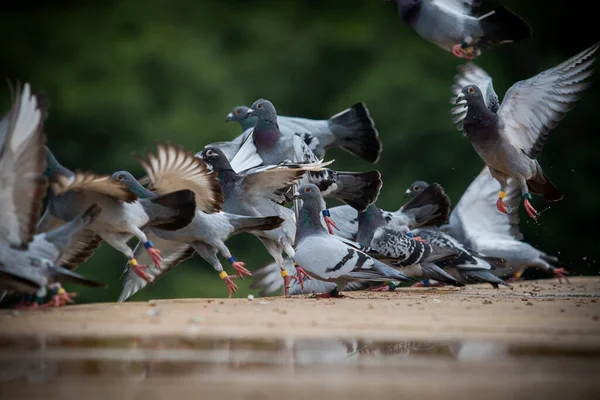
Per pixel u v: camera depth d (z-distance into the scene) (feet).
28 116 34.55
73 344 28.91
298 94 114.32
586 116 110.32
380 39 115.44
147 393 23.56
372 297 43.50
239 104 107.45
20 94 34.99
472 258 49.52
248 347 28.63
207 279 94.58
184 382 24.70
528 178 46.70
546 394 23.70
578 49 119.14
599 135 110.11
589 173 109.19
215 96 106.52
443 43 51.85
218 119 104.58
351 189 50.55
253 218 45.16
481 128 45.60
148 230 45.60
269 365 26.55
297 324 32.45
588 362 27.07
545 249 105.60
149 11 113.91
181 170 41.78
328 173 50.01
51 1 111.55
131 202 39.06
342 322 32.99
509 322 33.32
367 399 23.07
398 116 103.81
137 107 102.83
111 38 109.81
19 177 34.17
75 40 108.47
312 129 56.29
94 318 33.42
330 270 41.34
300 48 114.62
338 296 43.70
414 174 102.01
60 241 35.60
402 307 37.65
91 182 37.88
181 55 107.86
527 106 45.21
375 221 50.83
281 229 48.32
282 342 29.40
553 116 44.96
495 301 40.78
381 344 29.30
